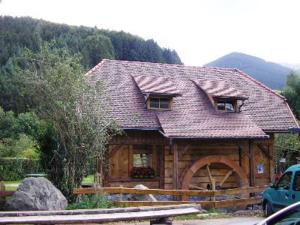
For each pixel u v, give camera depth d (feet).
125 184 71.26
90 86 59.36
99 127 59.57
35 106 60.29
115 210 36.65
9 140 130.52
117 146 71.72
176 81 86.17
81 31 351.87
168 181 74.02
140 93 78.64
